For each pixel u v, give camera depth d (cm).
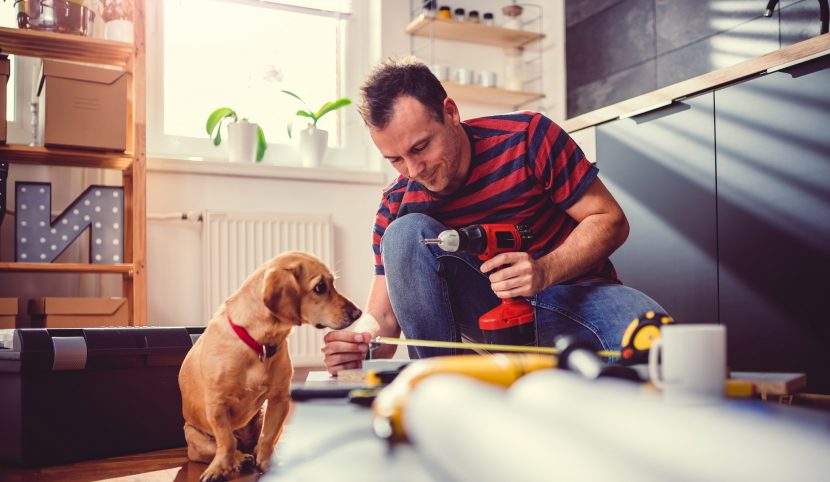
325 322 143
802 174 197
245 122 319
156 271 296
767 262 207
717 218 223
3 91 245
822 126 192
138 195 258
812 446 30
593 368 63
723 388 60
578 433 31
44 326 239
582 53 368
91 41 254
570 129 285
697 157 230
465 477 31
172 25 325
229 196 315
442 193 160
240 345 141
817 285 193
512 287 129
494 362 68
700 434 31
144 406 177
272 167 321
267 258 311
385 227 173
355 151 359
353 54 362
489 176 159
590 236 148
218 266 300
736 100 217
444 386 43
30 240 248
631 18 340
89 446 166
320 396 82
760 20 281
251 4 340
